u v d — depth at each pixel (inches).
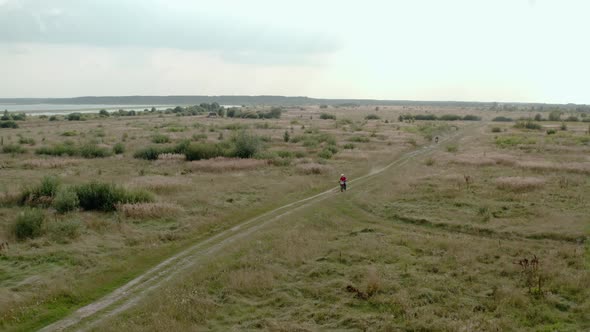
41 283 610.2
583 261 690.2
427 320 527.5
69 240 792.3
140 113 6648.6
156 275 663.1
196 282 631.8
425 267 694.5
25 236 804.0
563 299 578.6
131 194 1055.0
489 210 997.2
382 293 605.0
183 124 4183.1
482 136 3078.2
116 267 687.1
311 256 750.5
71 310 552.4
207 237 867.4
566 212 963.3
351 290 610.5
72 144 2310.5
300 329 509.7
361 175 1594.5
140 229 880.3
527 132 3316.9
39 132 3233.3
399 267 697.0
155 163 1790.1
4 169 1606.8
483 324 510.6
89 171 1578.5
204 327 522.3
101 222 896.3
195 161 1798.7
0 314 522.3
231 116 5954.7
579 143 2423.7
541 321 527.8
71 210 986.7
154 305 555.8
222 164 1663.4
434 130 3334.2
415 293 598.5
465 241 810.2
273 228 892.0
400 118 5128.0
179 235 852.0
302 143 2519.7
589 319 523.8
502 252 752.3
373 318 534.3
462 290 612.7
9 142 2437.3
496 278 650.2
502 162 1728.6
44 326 509.4
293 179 1430.9
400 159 2009.1
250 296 609.6
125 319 520.1
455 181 1325.0
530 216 948.0
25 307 543.5
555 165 1572.3
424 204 1086.4
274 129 3636.8
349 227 935.7
